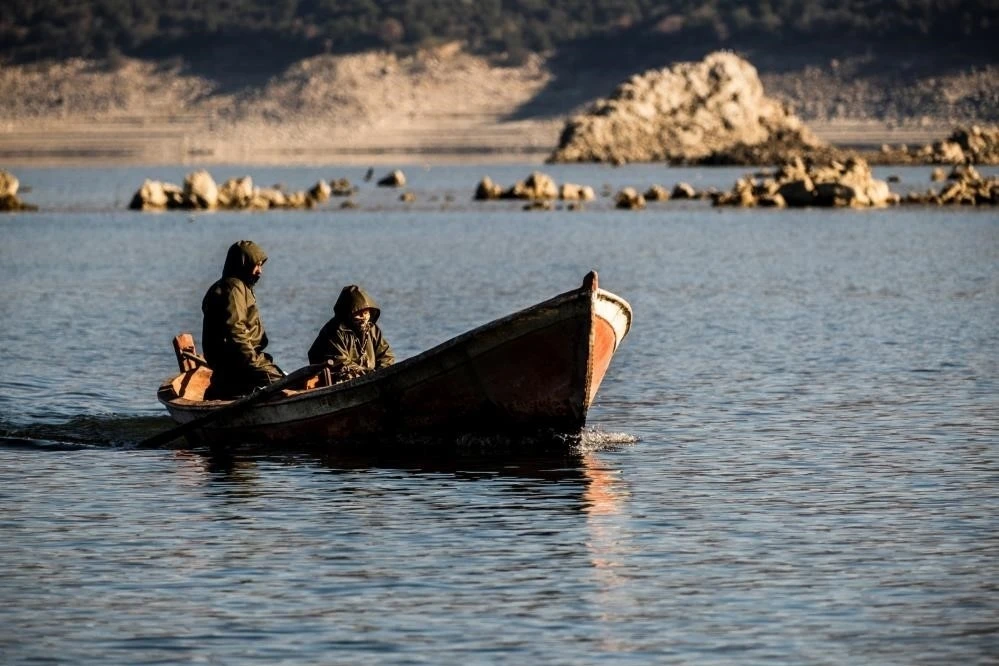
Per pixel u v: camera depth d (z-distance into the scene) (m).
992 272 198.88
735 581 51.19
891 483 67.06
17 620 47.34
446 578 51.81
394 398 77.06
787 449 76.19
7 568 53.38
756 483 67.50
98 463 75.00
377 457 75.88
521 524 59.72
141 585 51.16
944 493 64.75
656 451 76.25
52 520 61.09
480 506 63.16
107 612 48.16
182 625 46.78
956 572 52.00
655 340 126.44
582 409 75.88
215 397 85.06
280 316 152.75
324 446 78.81
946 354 114.62
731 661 43.28
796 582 51.00
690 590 50.16
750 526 59.06
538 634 45.72
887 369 106.62
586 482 68.19
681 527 58.94
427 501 64.38
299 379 79.06
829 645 44.56
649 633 45.75
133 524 60.28
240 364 82.94
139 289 190.25
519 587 50.66
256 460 75.44
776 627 46.22
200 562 54.09
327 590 50.44
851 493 65.06
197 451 78.56
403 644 44.88
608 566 53.22
